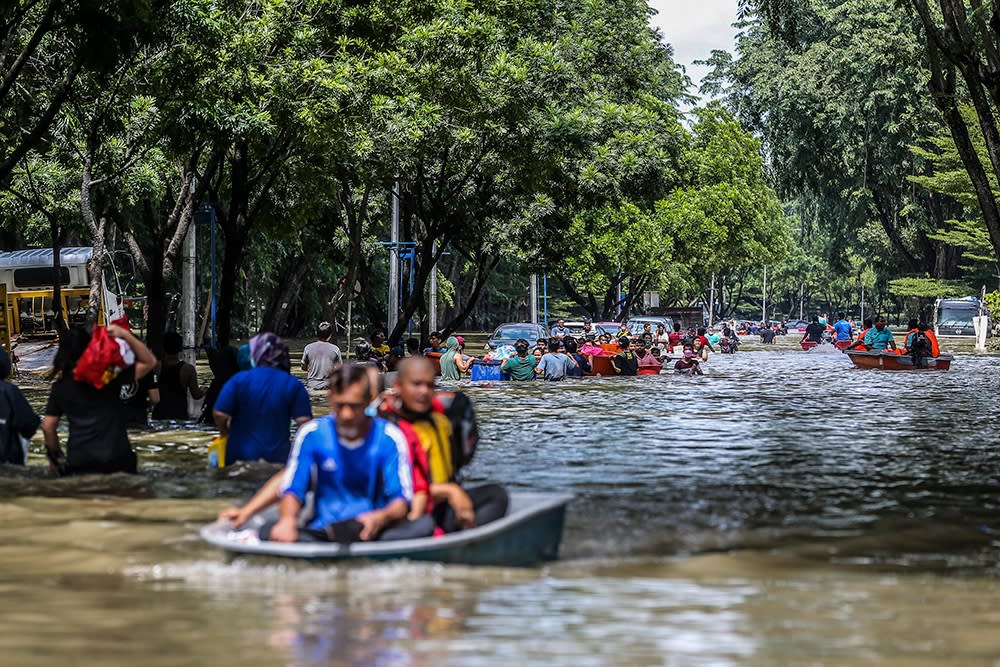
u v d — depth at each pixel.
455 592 14.75
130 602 14.27
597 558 17.34
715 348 136.38
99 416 25.17
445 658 11.73
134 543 18.34
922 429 39.97
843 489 25.38
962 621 13.46
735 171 172.00
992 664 11.60
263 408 25.41
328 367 50.72
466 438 17.44
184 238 65.19
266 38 57.16
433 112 72.19
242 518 17.02
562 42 99.25
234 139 54.81
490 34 71.12
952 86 66.12
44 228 103.19
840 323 127.94
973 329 179.88
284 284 130.75
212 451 25.84
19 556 17.28
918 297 196.75
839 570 16.61
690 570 16.47
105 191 70.38
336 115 59.44
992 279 190.12
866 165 164.00
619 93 114.00
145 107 57.47
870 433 38.41
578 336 115.38
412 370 16.94
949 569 16.78
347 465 16.47
